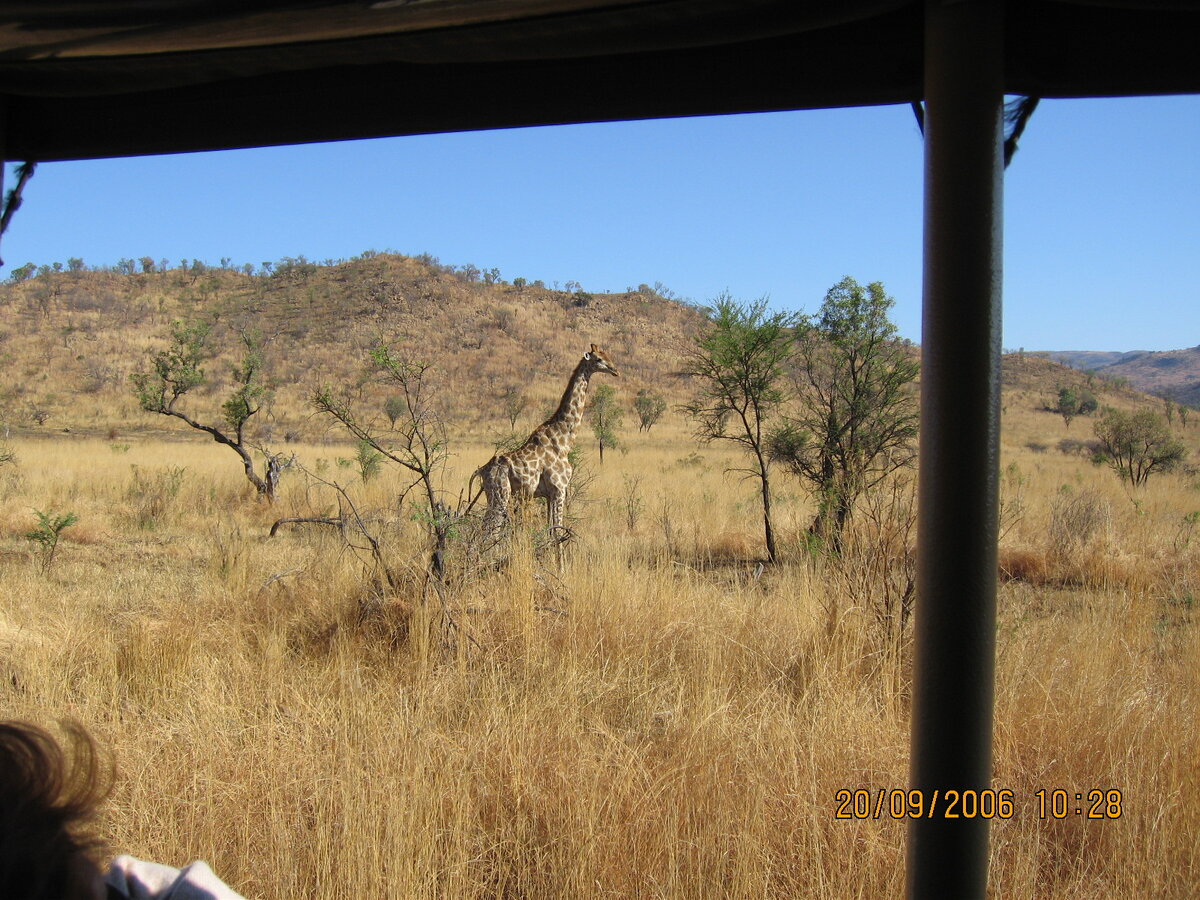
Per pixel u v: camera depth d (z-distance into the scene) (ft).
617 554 22.39
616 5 4.79
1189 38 5.12
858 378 32.27
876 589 17.31
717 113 5.89
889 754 11.89
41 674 15.65
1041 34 5.21
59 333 221.25
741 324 32.14
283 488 46.98
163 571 27.22
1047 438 183.93
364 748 12.58
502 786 11.60
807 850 10.28
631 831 10.46
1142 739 12.24
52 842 2.82
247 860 10.13
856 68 5.63
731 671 16.03
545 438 27.61
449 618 17.35
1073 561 28.12
